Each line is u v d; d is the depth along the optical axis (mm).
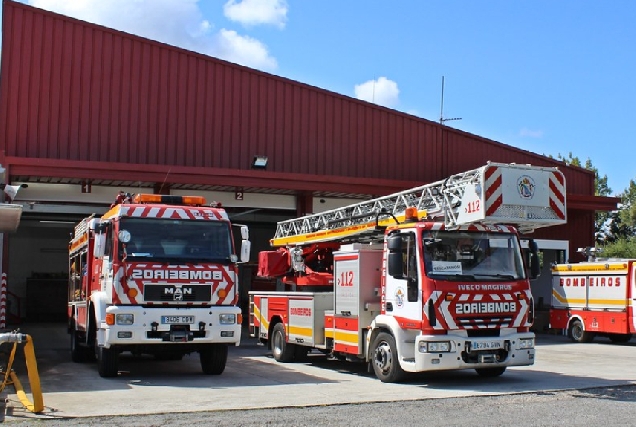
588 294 21844
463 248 10789
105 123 20828
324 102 23609
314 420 7883
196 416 8125
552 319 23438
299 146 23094
